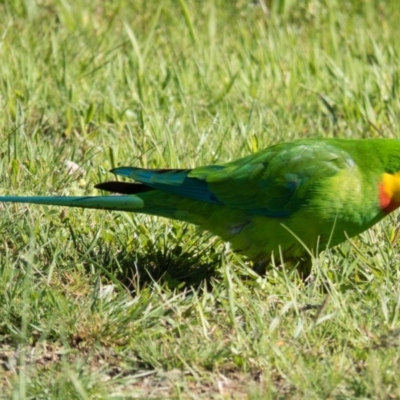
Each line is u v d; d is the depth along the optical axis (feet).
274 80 64.23
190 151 51.44
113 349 34.58
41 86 59.26
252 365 33.27
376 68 65.10
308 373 31.73
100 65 63.10
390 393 31.27
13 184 46.70
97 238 41.16
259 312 35.99
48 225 42.78
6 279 37.27
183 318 36.52
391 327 35.06
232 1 81.51
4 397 30.86
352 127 58.34
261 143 53.31
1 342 34.99
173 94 60.70
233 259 41.60
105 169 48.60
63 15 72.23
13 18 70.69
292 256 40.37
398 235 43.73
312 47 70.49
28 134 54.29
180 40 71.77
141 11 76.89
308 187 38.78
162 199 40.47
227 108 58.54
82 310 35.63
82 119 54.90
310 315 36.32
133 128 55.57
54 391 30.58
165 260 41.34
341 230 39.55
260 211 39.32
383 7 82.79
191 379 32.71
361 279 40.65
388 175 39.14
